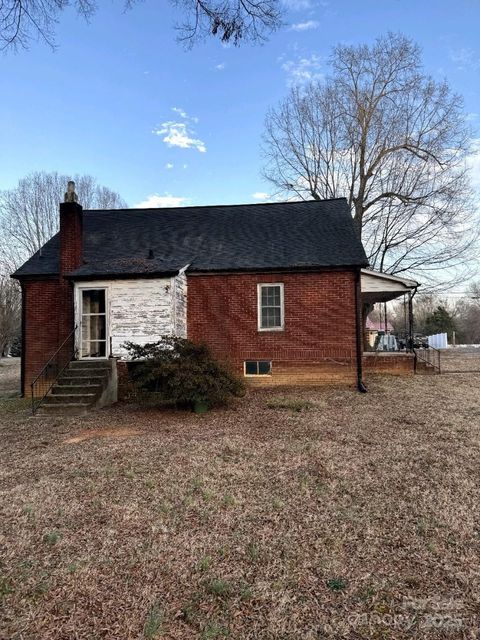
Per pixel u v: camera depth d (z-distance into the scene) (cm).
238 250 1492
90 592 346
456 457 661
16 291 3309
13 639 294
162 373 1008
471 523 446
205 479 587
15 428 960
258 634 295
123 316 1304
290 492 538
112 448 755
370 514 473
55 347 1445
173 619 312
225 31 585
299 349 1391
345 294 1379
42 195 3481
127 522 468
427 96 2523
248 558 389
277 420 938
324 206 1742
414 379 1559
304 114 2861
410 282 1650
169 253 1495
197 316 1420
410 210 2508
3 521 479
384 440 764
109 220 1752
